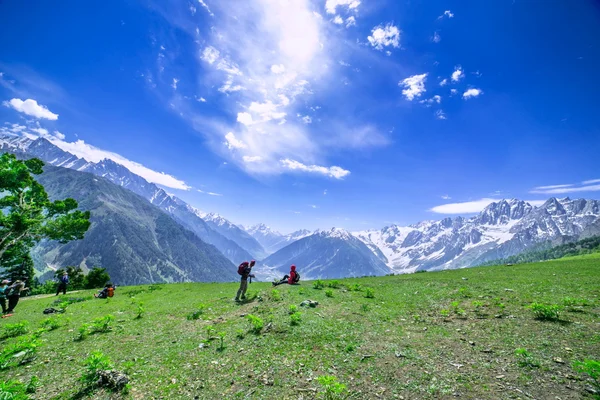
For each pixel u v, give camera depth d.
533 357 9.15
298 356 10.52
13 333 15.43
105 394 8.52
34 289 50.06
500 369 8.68
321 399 7.70
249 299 21.44
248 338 12.63
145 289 34.28
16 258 50.88
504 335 11.42
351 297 20.08
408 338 11.92
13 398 7.82
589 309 13.70
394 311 16.42
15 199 47.50
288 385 8.58
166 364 10.48
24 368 10.72
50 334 15.20
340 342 11.65
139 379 9.37
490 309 15.38
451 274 33.38
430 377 8.50
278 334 12.76
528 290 19.09
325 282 26.97
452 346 10.78
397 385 8.22
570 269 29.31
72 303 27.02
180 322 16.34
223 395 8.23
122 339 13.75
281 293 20.91
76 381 9.47
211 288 31.44
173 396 8.27
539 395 7.16
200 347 12.03
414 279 29.28
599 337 10.25
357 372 9.12
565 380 7.67
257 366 9.91
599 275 23.48
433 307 16.97
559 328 11.55
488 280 24.67
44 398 8.48
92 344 13.16
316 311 16.23
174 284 39.22
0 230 44.81
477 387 7.79
